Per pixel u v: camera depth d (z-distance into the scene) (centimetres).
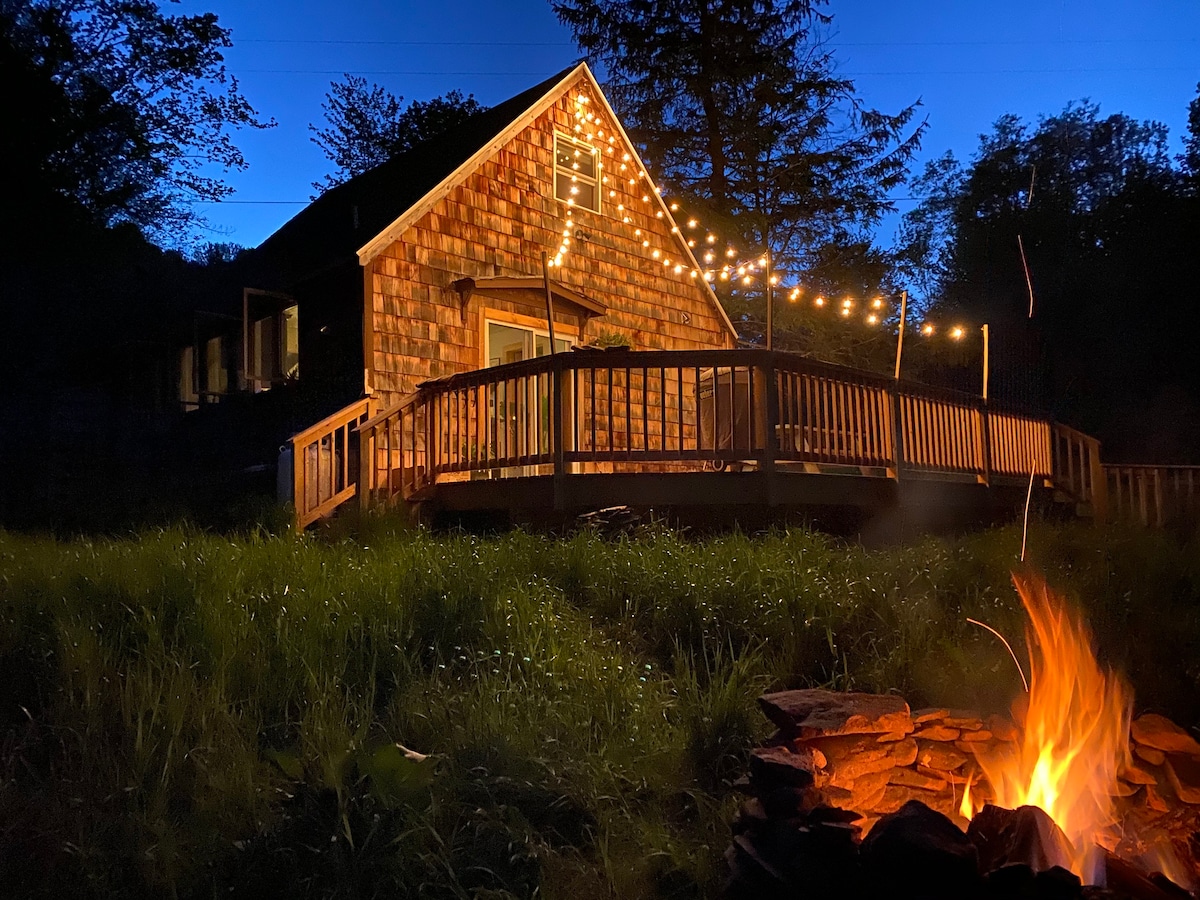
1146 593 550
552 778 354
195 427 1509
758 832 293
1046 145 3894
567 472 847
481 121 1523
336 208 1599
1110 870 279
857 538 909
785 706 353
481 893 298
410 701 413
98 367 1791
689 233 2417
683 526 869
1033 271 2805
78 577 546
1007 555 641
